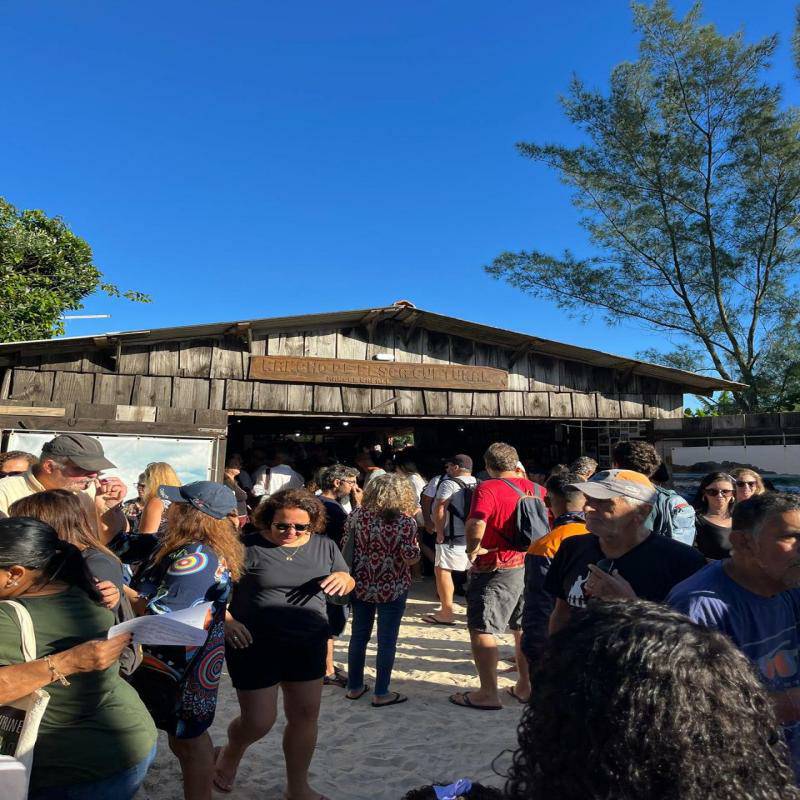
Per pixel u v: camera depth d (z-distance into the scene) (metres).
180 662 2.43
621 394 9.92
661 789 0.77
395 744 3.80
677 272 16.70
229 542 2.66
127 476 7.32
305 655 2.96
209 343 8.00
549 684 0.90
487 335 9.07
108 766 1.84
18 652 1.78
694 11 15.57
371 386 8.65
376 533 4.36
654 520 3.57
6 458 3.94
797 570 1.86
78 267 13.48
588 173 17.03
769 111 15.24
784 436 8.25
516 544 4.33
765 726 0.85
